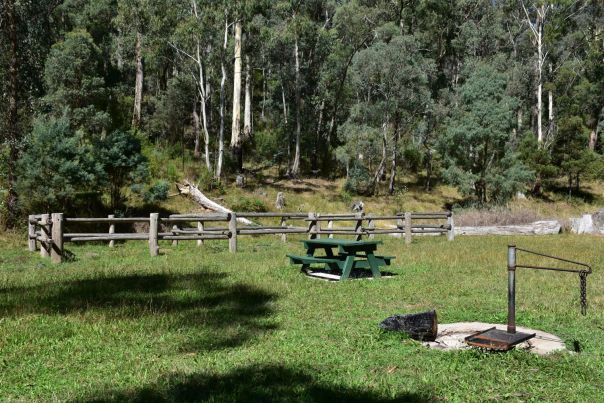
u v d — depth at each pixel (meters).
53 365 5.42
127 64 49.53
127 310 7.81
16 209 21.14
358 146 38.59
